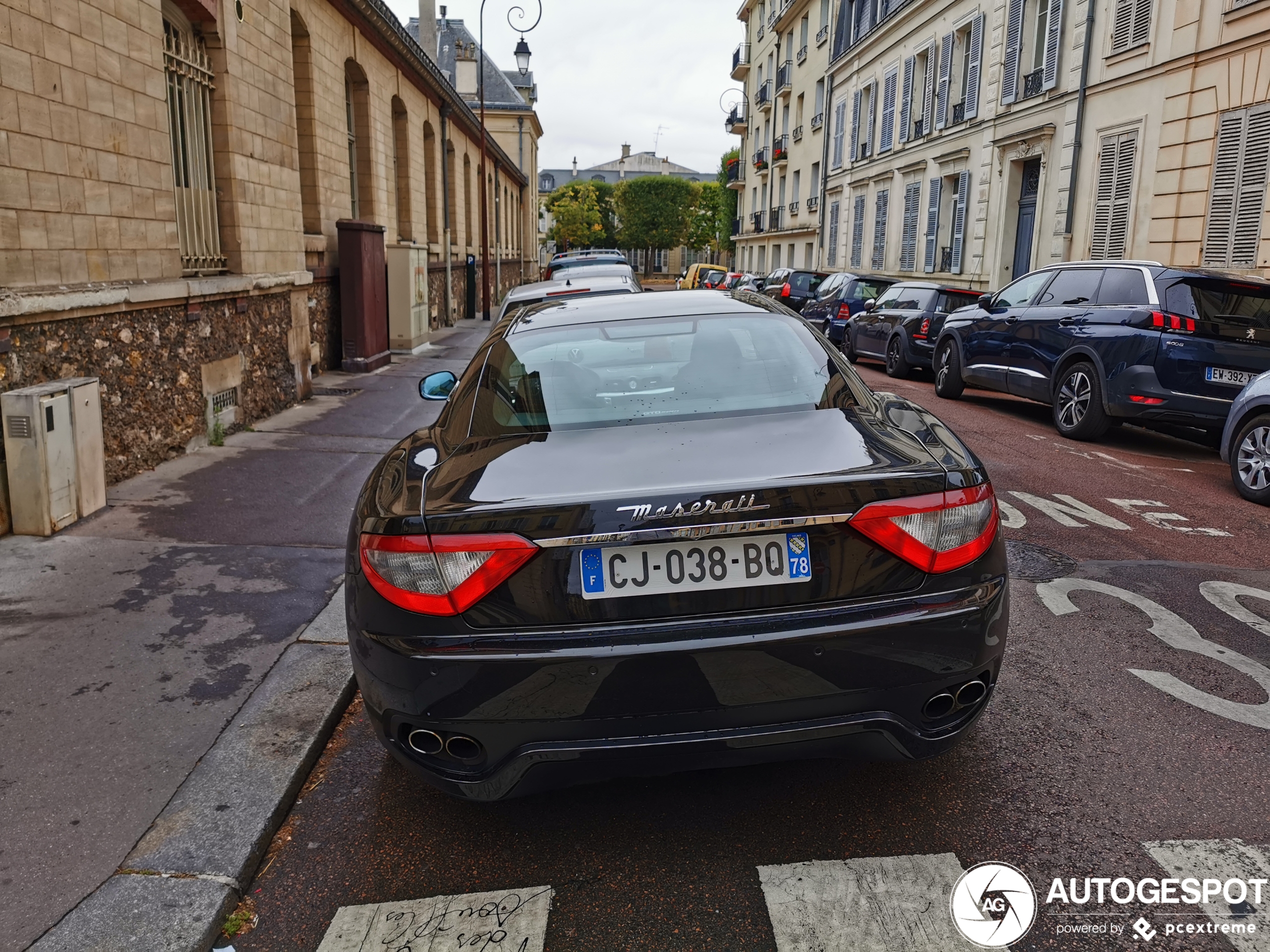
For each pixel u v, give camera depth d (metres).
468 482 2.48
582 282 7.51
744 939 2.21
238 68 8.66
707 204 95.94
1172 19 13.84
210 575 4.67
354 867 2.56
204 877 2.44
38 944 2.20
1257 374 8.07
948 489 2.38
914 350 13.88
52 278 5.58
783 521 2.24
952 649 2.36
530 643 2.24
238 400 8.62
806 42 37.53
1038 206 17.73
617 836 2.65
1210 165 13.14
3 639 3.88
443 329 23.00
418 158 19.91
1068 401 9.11
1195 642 3.95
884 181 27.06
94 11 6.05
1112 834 2.60
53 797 2.78
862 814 2.73
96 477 5.68
